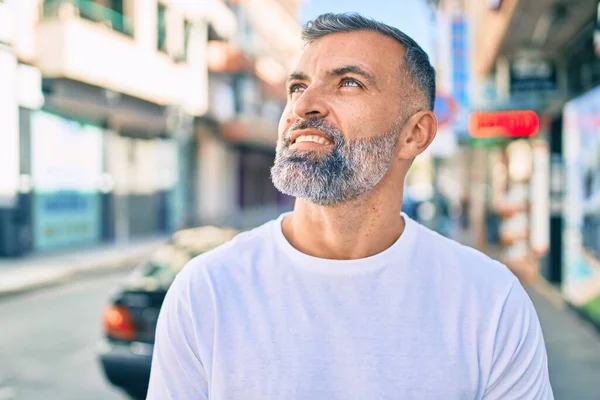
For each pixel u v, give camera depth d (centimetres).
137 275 445
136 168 1836
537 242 912
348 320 127
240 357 125
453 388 123
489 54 816
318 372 124
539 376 131
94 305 860
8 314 802
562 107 773
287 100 147
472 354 126
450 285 133
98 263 1263
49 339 671
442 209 2048
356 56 133
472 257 140
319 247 138
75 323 747
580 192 668
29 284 989
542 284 886
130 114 1612
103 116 1614
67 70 1188
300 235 139
